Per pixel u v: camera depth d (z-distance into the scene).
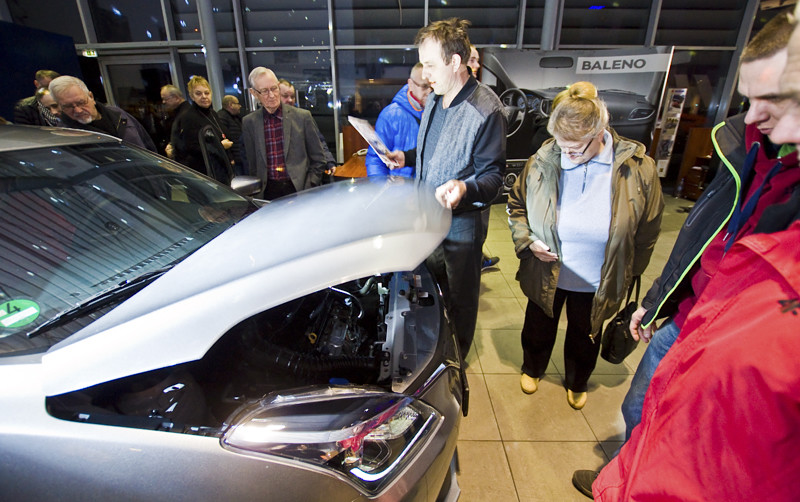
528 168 1.54
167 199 1.49
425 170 1.73
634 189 1.33
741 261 0.59
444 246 1.71
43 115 3.18
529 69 4.50
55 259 1.06
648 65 4.30
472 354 2.18
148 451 0.70
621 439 1.62
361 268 0.86
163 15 5.31
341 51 5.62
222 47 5.61
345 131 5.38
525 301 2.75
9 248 1.05
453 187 1.33
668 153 5.55
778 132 0.52
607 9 5.26
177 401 0.85
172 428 0.73
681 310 1.05
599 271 1.46
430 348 1.05
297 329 1.22
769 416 0.49
